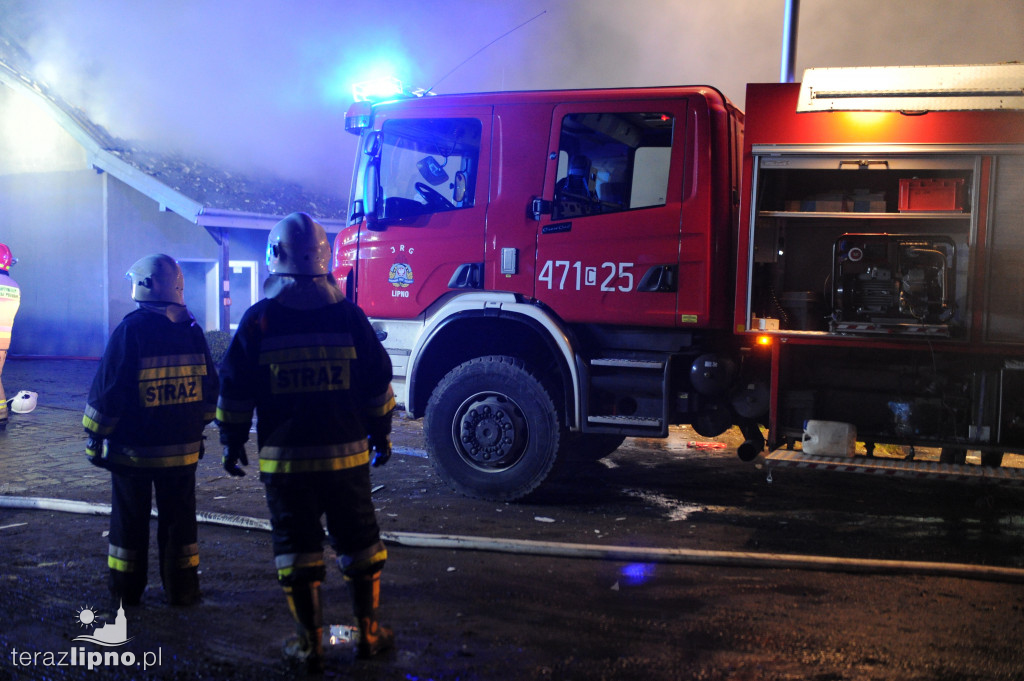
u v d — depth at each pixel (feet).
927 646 10.71
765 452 25.67
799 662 10.20
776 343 17.83
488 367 19.03
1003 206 16.52
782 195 18.43
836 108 17.16
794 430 18.06
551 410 18.56
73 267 51.78
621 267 18.48
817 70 17.26
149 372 11.48
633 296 18.39
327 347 10.11
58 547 14.69
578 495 19.72
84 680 9.61
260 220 48.08
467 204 19.95
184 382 11.83
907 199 17.30
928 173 17.76
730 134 18.70
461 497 19.33
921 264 17.01
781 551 15.10
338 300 10.51
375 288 20.68
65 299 52.31
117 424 11.46
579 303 18.78
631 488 20.57
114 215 50.24
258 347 10.03
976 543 15.76
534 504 18.78
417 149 20.56
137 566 11.80
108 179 49.85
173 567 11.89
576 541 15.69
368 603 10.21
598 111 18.89
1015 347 16.47
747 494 19.98
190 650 10.43
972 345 16.71
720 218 18.13
